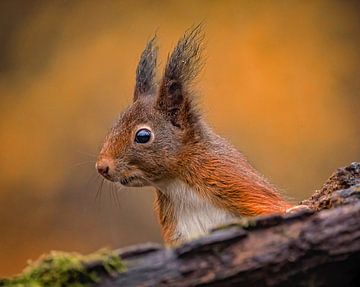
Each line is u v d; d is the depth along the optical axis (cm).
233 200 728
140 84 815
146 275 404
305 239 425
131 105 784
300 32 1711
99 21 1758
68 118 1672
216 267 411
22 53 1741
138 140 750
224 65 1678
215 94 1641
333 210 441
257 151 1597
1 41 1741
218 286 411
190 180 743
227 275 411
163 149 747
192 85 782
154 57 820
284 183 1583
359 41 1702
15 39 1750
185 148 750
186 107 767
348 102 1656
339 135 1625
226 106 1634
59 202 1608
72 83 1703
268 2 1728
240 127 1616
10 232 1589
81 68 1717
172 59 778
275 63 1681
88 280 402
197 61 786
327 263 429
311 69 1678
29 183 1628
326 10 1727
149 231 1545
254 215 720
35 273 405
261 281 419
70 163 1633
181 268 408
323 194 627
